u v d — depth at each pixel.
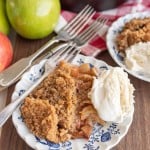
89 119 0.50
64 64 0.55
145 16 0.66
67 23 0.66
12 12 0.60
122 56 0.59
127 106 0.50
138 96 0.56
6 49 0.58
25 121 0.49
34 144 0.47
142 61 0.57
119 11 0.69
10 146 0.50
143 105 0.55
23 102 0.51
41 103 0.50
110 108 0.48
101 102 0.49
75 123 0.50
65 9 0.69
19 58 0.61
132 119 0.51
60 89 0.51
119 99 0.49
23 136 0.48
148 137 0.52
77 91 0.52
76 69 0.55
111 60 0.61
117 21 0.65
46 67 0.55
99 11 0.69
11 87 0.56
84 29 0.65
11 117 0.52
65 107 0.50
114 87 0.50
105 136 0.49
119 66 0.58
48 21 0.61
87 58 0.57
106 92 0.49
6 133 0.51
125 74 0.52
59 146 0.48
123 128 0.49
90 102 0.50
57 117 0.49
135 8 0.69
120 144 0.51
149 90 0.57
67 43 0.61
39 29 0.61
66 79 0.52
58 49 0.60
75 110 0.50
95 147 0.48
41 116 0.49
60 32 0.63
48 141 0.48
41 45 0.63
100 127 0.50
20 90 0.53
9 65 0.59
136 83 0.58
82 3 0.67
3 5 0.62
